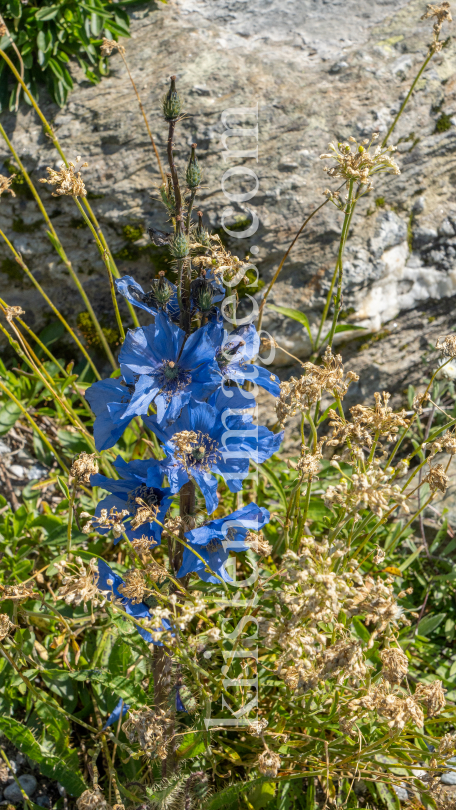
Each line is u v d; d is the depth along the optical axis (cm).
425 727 100
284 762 95
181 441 80
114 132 125
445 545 117
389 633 87
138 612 88
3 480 118
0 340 132
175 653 85
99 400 86
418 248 132
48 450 121
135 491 88
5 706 97
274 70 132
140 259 126
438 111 132
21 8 126
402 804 98
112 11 139
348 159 92
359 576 82
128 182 123
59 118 127
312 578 82
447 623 112
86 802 85
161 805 89
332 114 128
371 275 126
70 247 125
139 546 85
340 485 84
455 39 137
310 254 125
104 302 129
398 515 120
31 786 98
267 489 116
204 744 88
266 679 98
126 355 82
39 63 126
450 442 89
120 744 91
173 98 81
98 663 100
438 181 133
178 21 142
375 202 128
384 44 136
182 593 90
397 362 135
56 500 119
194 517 86
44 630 106
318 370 91
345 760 88
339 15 144
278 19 144
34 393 123
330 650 82
